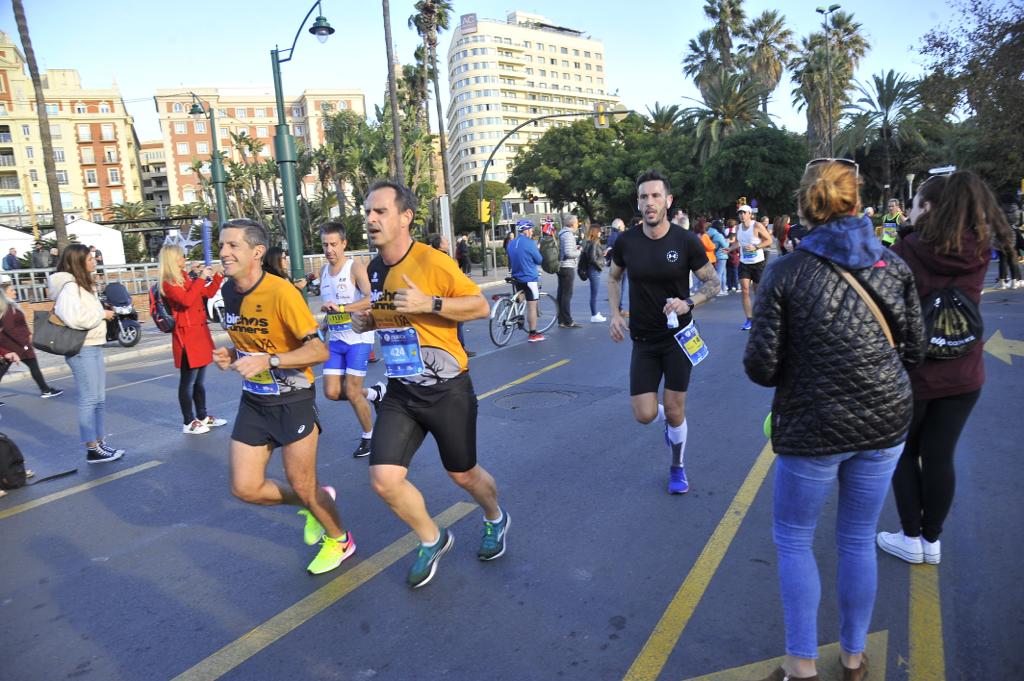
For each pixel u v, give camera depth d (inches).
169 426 279.6
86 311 222.7
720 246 598.5
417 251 125.6
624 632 116.3
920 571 130.4
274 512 181.0
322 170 2156.7
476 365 368.2
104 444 244.1
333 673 109.4
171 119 3804.1
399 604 129.0
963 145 1288.1
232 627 124.9
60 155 3189.0
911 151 1834.4
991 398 239.3
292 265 612.7
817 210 90.7
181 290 250.7
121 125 3329.2
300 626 123.6
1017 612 115.4
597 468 195.9
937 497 128.4
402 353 125.6
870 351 86.4
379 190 124.1
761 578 131.5
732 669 104.9
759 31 1967.3
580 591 130.2
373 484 125.6
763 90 1795.0
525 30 5930.1
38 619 131.4
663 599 125.9
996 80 815.7
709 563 138.1
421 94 1844.2
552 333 463.2
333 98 3988.7
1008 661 103.3
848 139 1736.0
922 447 128.9
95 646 121.1
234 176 2017.7
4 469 204.1
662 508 166.1
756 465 191.6
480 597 129.7
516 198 3678.6
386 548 152.8
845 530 95.7
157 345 554.3
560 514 165.9
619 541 149.9
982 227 114.9
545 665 108.4
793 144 1594.5
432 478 194.7
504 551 146.3
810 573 93.7
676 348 163.0
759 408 248.1
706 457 200.7
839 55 1727.4
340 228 211.8
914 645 108.3
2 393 386.6
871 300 87.4
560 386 302.4
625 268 171.3
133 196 3567.9
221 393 340.5
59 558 158.7
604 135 2183.8
